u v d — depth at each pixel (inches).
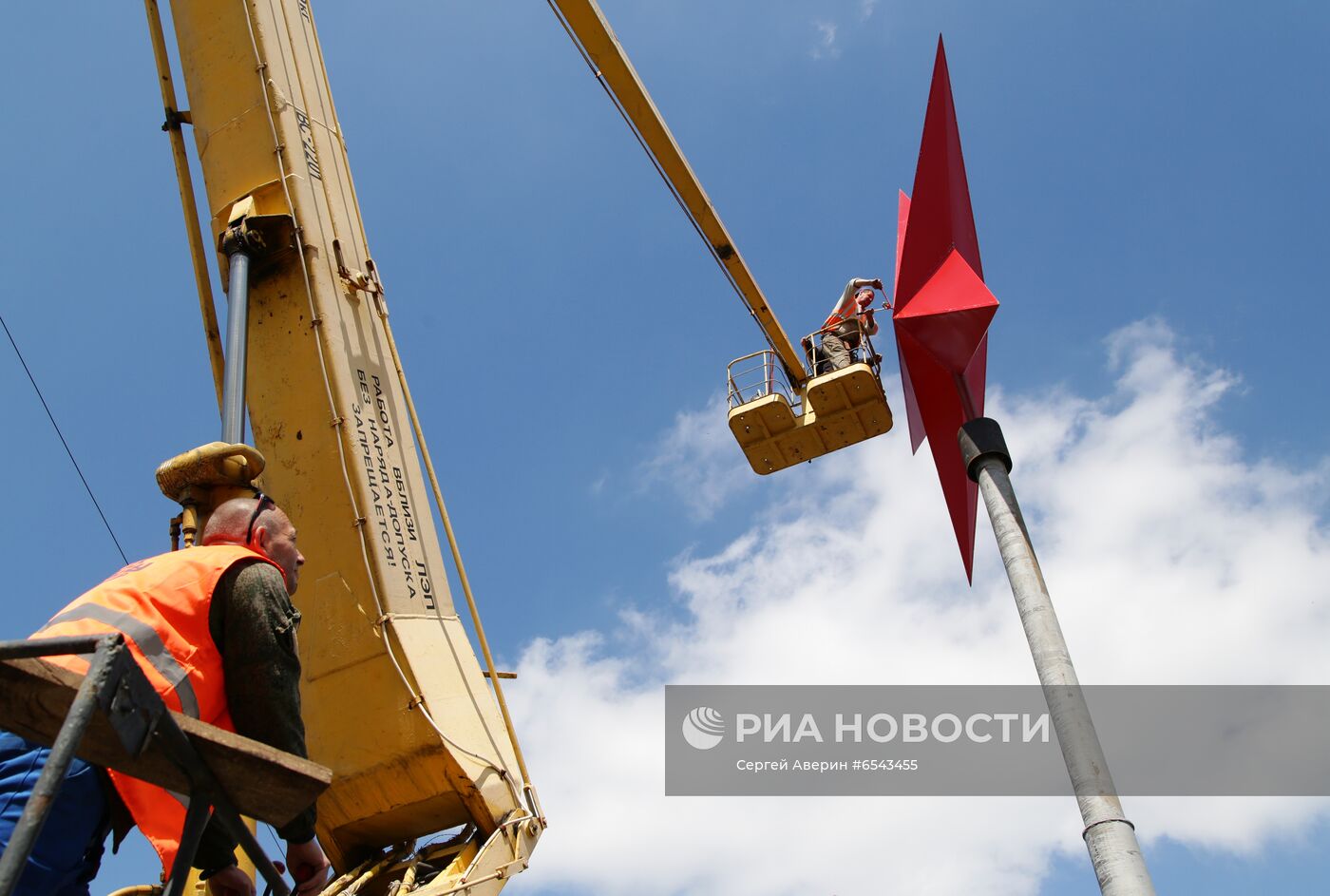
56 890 113.9
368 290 361.4
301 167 360.8
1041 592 228.8
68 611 122.0
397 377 358.9
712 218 644.1
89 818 116.3
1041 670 219.0
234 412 301.7
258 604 131.4
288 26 385.4
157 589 126.3
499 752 318.7
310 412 333.4
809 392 652.7
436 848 312.0
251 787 109.7
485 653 337.4
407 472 344.2
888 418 654.5
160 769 105.7
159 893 161.2
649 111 593.6
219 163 364.5
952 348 276.5
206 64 374.3
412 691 304.5
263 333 345.7
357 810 308.7
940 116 285.1
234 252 341.1
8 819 110.3
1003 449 256.7
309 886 146.1
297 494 328.8
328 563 321.4
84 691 89.0
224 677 129.2
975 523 298.5
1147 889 187.9
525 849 310.5
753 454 680.4
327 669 313.9
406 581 324.8
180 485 178.7
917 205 284.2
